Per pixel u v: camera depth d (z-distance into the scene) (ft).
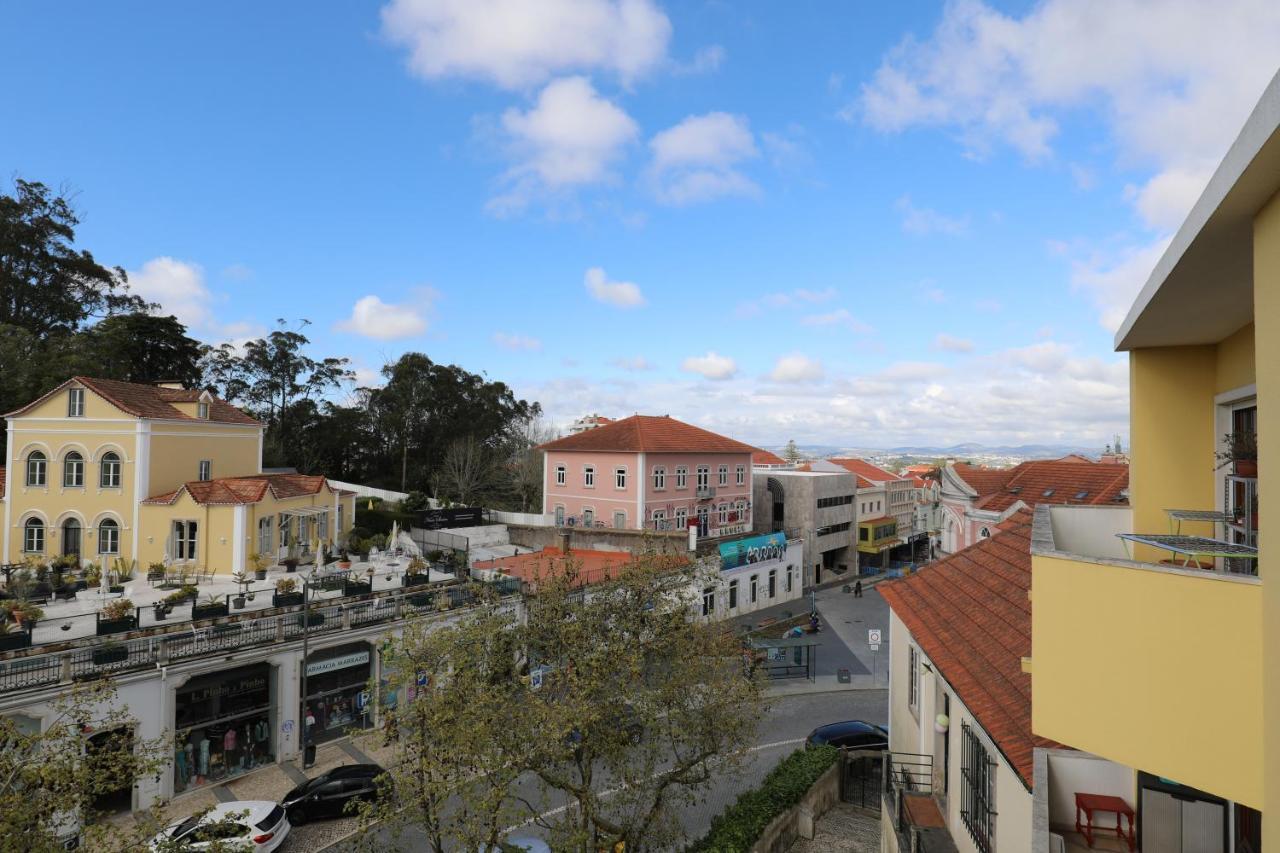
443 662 47.06
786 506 186.39
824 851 50.24
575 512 163.73
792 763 58.03
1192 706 17.89
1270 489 16.14
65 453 106.01
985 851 33.35
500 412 229.04
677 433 166.81
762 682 52.24
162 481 108.06
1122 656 19.29
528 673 51.16
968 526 121.70
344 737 76.48
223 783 66.64
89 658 60.54
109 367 157.48
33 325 162.40
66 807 30.60
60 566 99.35
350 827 60.18
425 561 109.29
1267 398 16.34
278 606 82.33
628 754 53.31
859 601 164.96
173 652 64.90
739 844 44.45
